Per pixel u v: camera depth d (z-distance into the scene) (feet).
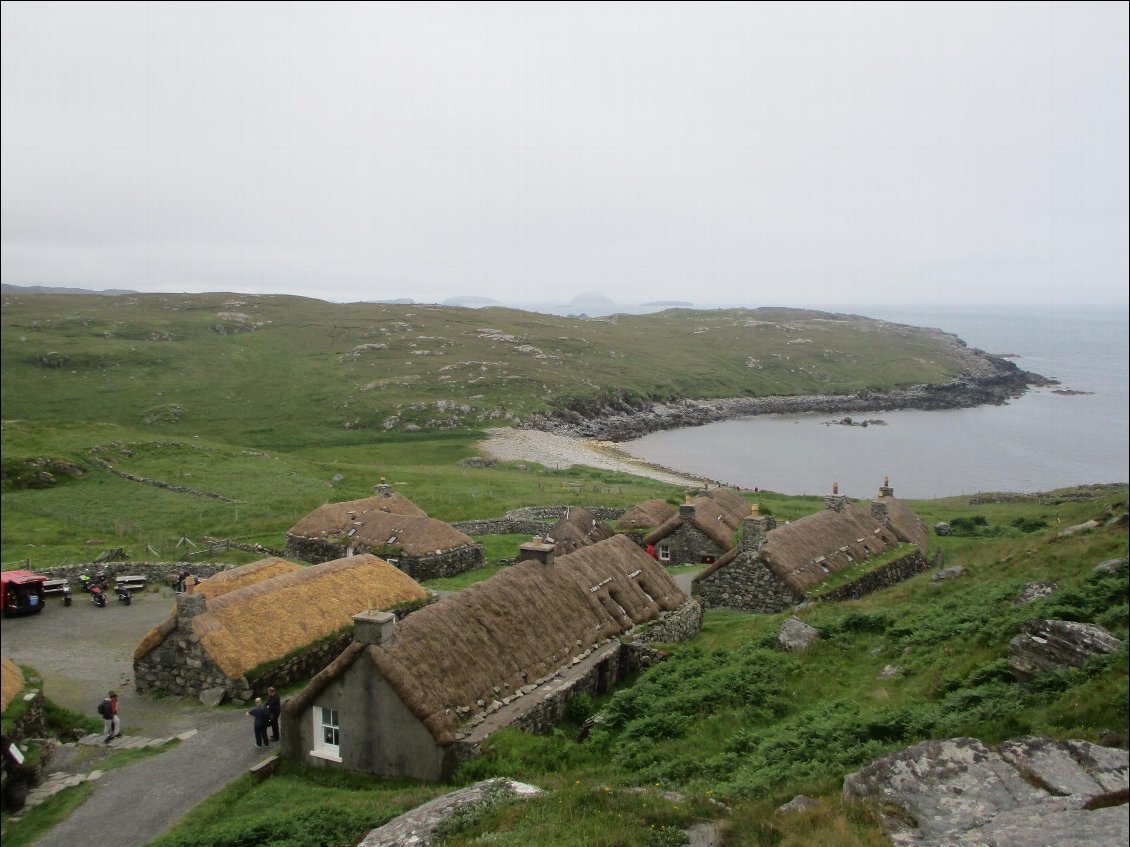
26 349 555.69
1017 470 436.76
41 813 77.61
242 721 98.53
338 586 124.36
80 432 340.18
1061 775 45.09
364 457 399.65
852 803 45.52
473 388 554.05
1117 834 36.47
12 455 288.30
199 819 72.59
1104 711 54.49
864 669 85.40
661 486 328.29
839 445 508.94
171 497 262.47
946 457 470.39
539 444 444.96
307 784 77.15
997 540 189.16
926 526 216.13
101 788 82.28
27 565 177.06
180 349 608.60
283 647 110.32
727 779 61.67
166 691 108.06
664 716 77.77
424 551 177.58
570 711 86.84
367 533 186.80
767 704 78.59
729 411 635.25
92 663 122.83
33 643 132.98
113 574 172.96
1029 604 83.71
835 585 132.46
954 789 45.39
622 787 61.21
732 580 131.54
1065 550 105.81
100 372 542.57
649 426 561.84
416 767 74.79
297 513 242.37
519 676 85.15
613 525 217.77
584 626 98.17
